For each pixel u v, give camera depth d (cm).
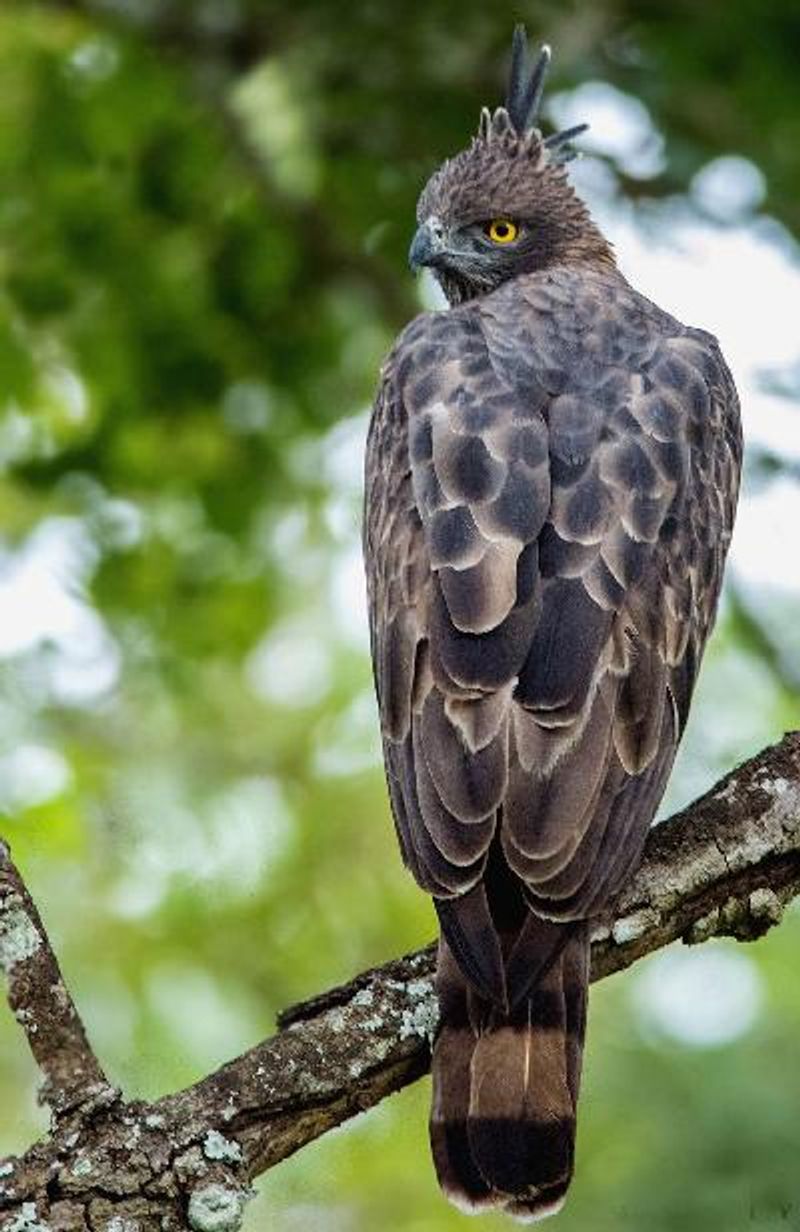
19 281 1725
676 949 1472
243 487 1730
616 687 891
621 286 1132
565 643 887
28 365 1728
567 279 1120
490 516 925
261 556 1725
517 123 1321
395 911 1623
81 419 1758
